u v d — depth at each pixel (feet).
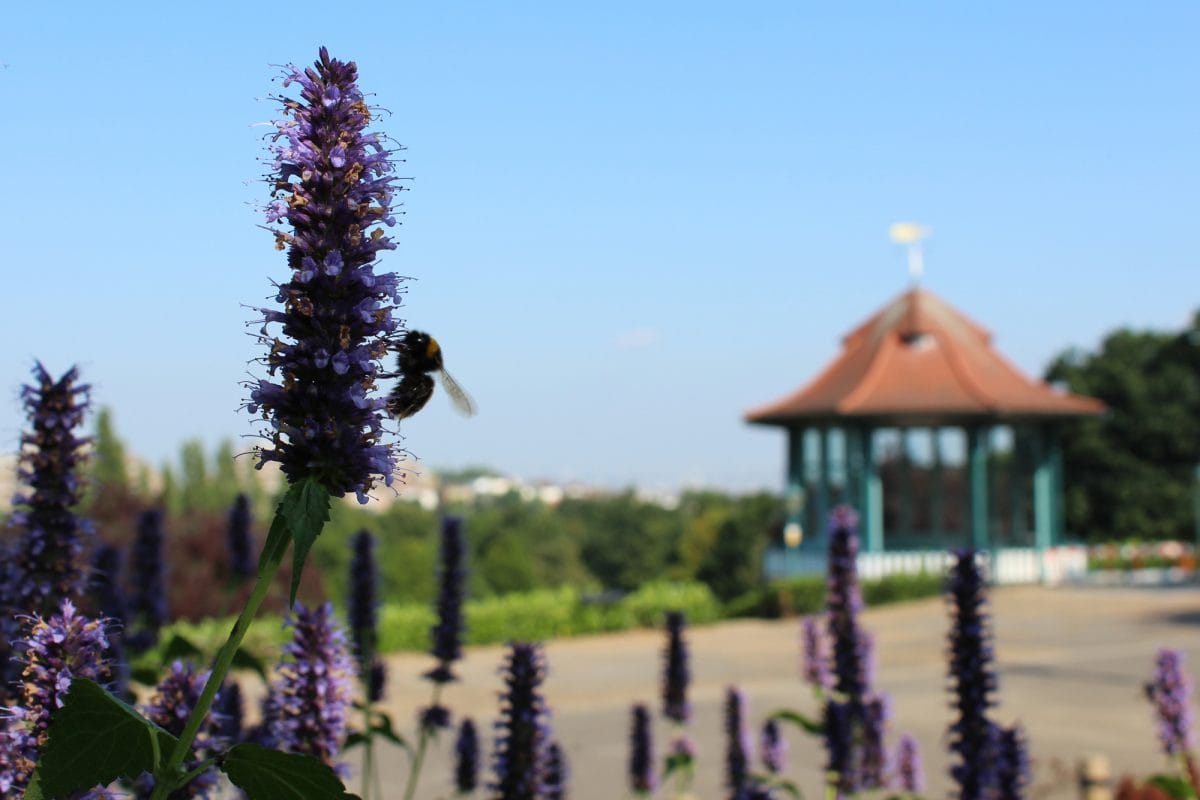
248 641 64.49
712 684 87.04
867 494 151.23
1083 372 234.38
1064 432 231.91
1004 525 167.43
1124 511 224.74
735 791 31.45
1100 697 77.00
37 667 11.48
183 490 224.53
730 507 256.93
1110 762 57.00
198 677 14.40
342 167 10.46
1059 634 111.96
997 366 165.89
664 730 67.97
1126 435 228.63
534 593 126.93
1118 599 140.56
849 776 27.35
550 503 380.58
